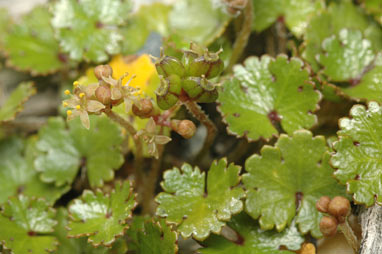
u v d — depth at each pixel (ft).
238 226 0.34
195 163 0.38
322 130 0.37
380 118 0.33
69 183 0.38
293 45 0.38
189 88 0.33
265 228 0.34
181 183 0.34
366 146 0.33
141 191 0.38
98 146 0.37
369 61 0.36
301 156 0.34
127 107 0.33
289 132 0.35
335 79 0.36
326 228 0.32
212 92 0.33
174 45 0.37
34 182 0.38
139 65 0.38
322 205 0.32
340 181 0.33
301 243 0.34
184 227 0.34
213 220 0.34
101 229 0.34
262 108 0.36
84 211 0.35
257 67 0.36
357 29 0.37
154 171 0.37
